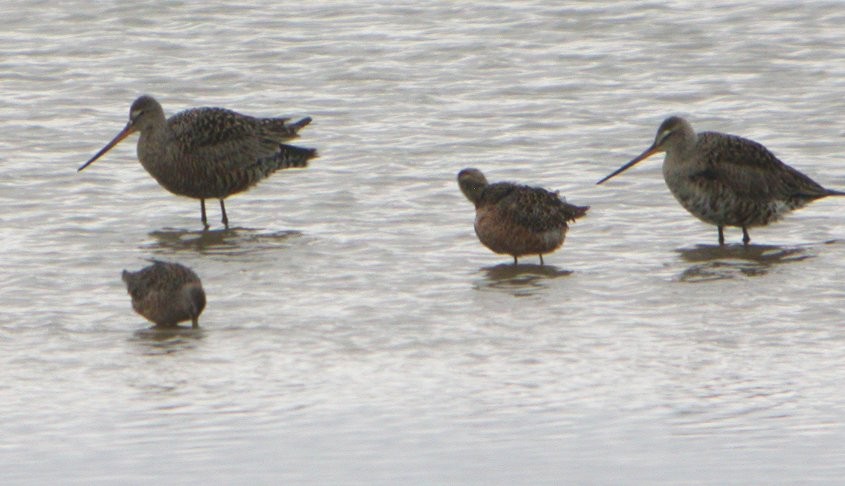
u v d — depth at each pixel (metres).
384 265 16.67
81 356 13.75
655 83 23.97
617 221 18.42
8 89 24.02
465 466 11.08
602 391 12.70
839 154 20.69
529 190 16.56
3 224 18.28
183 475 10.98
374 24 27.06
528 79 24.25
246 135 19.30
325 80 24.39
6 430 11.93
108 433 11.84
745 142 18.05
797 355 13.51
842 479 10.72
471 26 26.78
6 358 13.69
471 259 16.94
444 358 13.62
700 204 17.92
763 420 11.92
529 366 13.37
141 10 27.83
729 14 26.95
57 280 16.14
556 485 10.70
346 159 20.95
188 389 12.88
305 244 17.58
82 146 21.61
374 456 11.30
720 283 15.81
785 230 18.12
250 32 26.73
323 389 12.84
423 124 22.33
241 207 19.31
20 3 28.31
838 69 24.19
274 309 15.15
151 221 18.72
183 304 14.45
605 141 21.48
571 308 15.03
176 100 23.70
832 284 15.66
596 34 26.30
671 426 11.84
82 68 25.06
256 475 10.95
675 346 13.83
